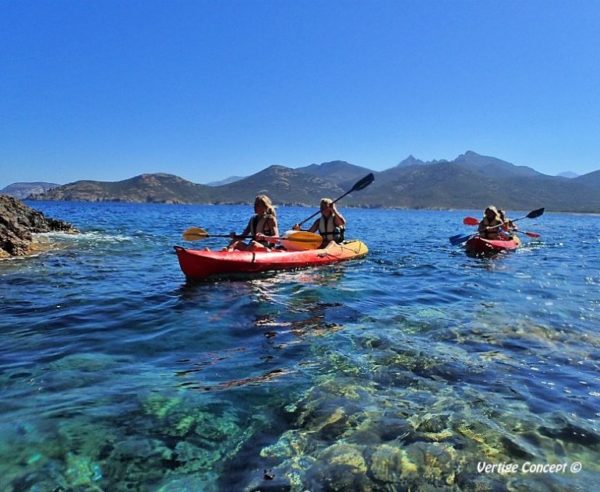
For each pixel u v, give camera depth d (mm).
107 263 10422
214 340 4734
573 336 5008
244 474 2471
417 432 2920
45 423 2934
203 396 3367
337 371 3877
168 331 5027
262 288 7387
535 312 6059
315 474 2480
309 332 5012
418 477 2473
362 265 10391
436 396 3447
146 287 7477
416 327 5246
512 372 3945
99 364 4008
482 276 9188
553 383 3740
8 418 2992
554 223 52094
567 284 8336
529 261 11992
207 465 2547
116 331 5020
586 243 19672
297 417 3084
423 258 12234
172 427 2924
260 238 9492
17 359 4109
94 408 3150
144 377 3719
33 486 2334
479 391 3551
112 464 2531
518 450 2758
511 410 3254
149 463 2549
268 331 5047
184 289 7301
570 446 2820
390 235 23625
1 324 5242
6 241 11461
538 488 2404
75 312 5812
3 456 2570
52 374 3756
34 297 6660
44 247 13273
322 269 9516
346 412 3160
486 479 2471
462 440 2844
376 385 3613
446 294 7250
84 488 2336
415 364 4066
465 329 5184
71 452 2627
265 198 10008
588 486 2434
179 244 15711
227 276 8266
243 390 3479
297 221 41781
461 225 40219
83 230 22469
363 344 4590
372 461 2602
